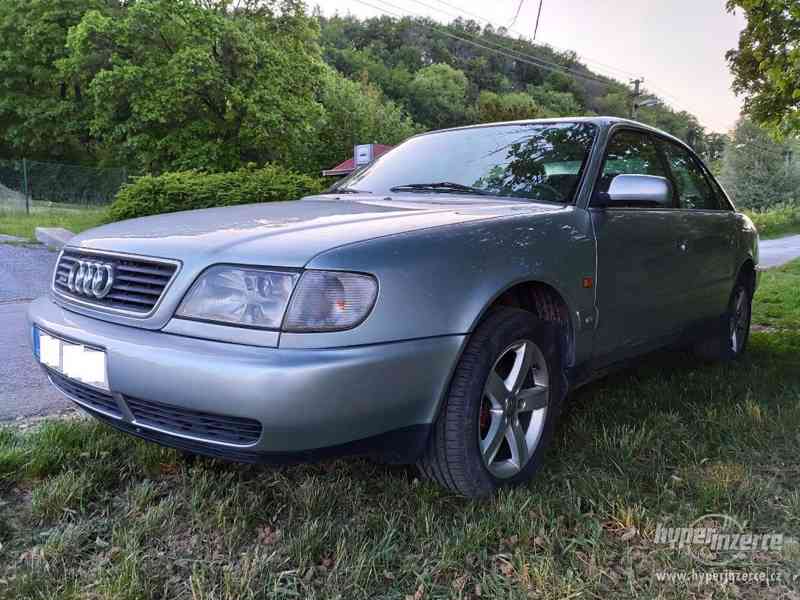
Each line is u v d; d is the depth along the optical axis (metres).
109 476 2.29
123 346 1.89
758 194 48.78
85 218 15.00
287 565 1.79
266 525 2.02
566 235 2.48
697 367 3.92
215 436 1.82
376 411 1.82
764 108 6.23
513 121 3.30
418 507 2.10
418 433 1.98
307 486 2.19
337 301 1.78
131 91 22.56
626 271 2.81
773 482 2.28
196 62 21.59
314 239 1.92
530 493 2.18
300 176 10.72
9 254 9.42
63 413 3.10
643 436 2.65
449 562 1.78
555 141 3.00
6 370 3.86
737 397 3.27
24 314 5.77
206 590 1.67
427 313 1.92
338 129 39.09
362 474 2.35
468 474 2.07
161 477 2.33
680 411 3.04
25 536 1.95
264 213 2.43
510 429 2.25
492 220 2.27
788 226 38.03
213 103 23.62
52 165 17.77
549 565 1.76
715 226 3.66
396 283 1.87
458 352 1.99
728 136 51.03
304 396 1.70
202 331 1.83
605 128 3.00
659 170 3.36
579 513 2.04
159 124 23.02
